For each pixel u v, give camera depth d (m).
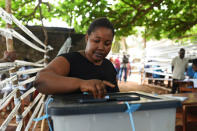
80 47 4.18
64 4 4.18
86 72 1.16
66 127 0.59
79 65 1.15
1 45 3.28
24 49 3.69
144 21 5.33
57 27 4.02
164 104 0.65
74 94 0.93
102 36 1.07
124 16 4.91
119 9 5.00
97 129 0.61
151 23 5.38
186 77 6.99
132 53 18.73
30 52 3.74
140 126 0.65
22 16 4.16
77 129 0.59
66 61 1.11
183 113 2.41
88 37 1.15
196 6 5.29
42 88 0.80
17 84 1.75
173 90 6.89
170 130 0.69
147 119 0.65
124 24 5.16
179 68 6.61
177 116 2.75
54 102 0.69
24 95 2.02
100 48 1.09
